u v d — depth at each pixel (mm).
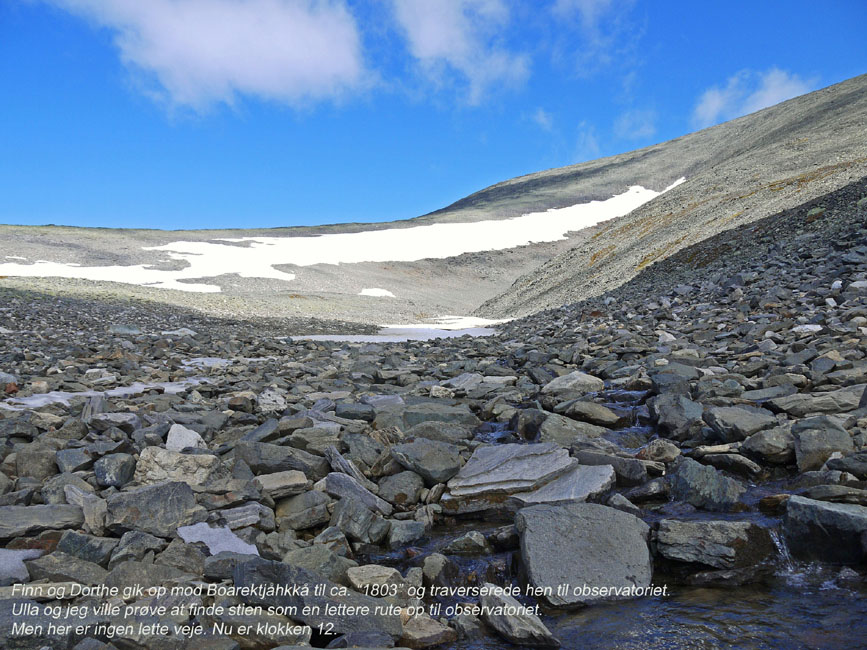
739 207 45938
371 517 5824
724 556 4684
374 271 77938
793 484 5879
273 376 13891
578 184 144750
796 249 22875
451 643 4141
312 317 42312
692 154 149500
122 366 14508
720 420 7148
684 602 4359
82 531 5426
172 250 72188
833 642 3750
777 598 4316
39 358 14914
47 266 56500
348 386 12664
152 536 5254
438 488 6621
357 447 7605
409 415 9281
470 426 9211
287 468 7027
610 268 47750
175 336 22000
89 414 8797
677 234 46812
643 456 6898
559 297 47531
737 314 15320
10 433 7738
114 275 56250
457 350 19922
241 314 38219
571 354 14133
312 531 5938
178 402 10672
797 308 14273
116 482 6332
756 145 114812
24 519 5316
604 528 5031
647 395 9539
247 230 104875
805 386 8625
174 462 6422
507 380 12328
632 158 165250
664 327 16453
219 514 5688
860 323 11438
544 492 6195
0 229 77000
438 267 86750
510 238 105062
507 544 5410
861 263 16781
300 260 75438
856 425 6719
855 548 4512
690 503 5781
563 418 8398
